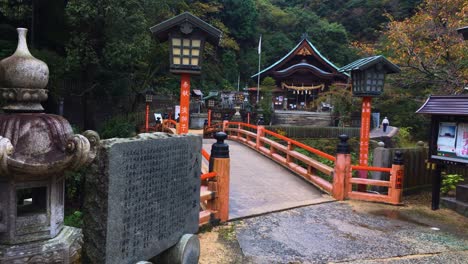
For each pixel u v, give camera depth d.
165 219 3.80
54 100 17.12
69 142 2.47
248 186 8.50
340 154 7.91
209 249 4.91
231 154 12.45
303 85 40.56
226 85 43.03
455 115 6.79
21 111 2.60
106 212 2.93
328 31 50.22
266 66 51.09
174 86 34.12
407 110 24.84
